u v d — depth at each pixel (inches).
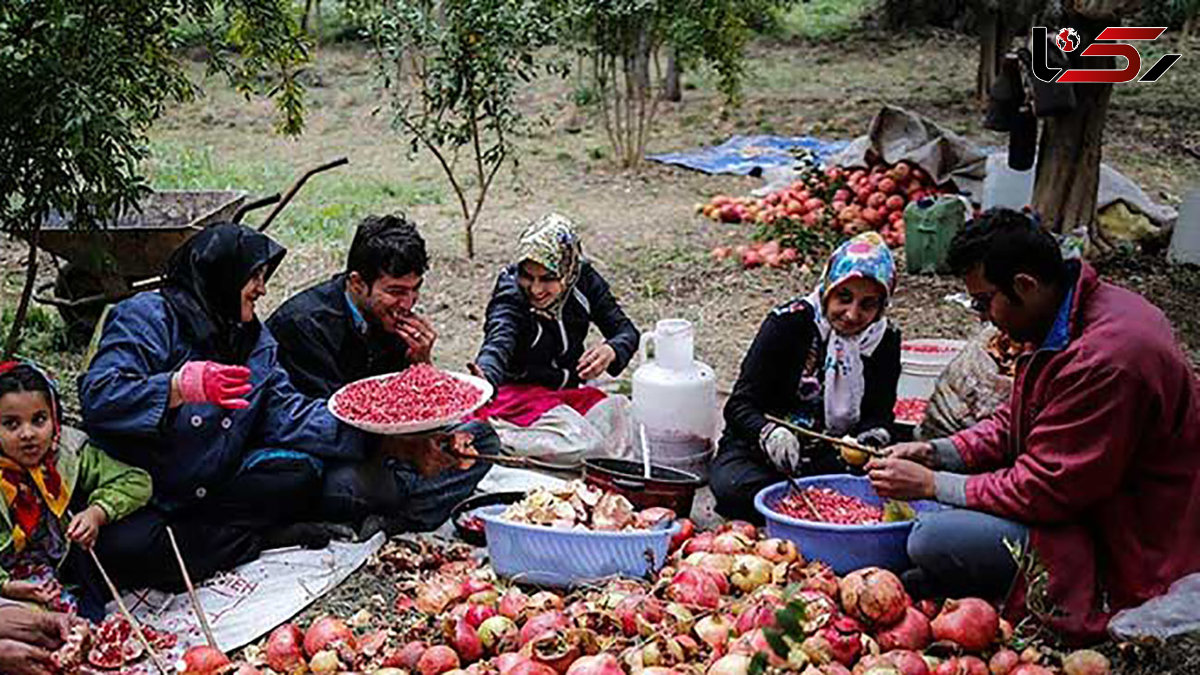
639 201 446.0
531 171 490.6
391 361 201.6
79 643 144.9
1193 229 340.2
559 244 210.1
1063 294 154.6
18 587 151.9
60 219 271.0
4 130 204.7
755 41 820.0
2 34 204.7
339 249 372.8
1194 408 152.9
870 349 192.4
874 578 148.7
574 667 135.2
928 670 140.1
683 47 476.7
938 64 746.2
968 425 183.8
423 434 179.3
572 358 222.4
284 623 165.5
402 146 535.8
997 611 157.6
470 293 338.3
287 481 181.0
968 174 389.4
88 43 207.3
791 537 170.2
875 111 603.2
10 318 303.3
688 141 545.3
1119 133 539.2
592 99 606.9
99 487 165.3
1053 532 154.7
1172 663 148.4
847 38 829.2
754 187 465.1
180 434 172.4
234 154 519.5
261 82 629.0
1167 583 152.1
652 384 211.0
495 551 172.1
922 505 178.7
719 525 197.9
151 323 173.6
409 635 150.8
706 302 331.9
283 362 195.3
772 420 183.8
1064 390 150.8
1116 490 153.1
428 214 424.8
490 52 354.3
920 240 347.3
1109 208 355.6
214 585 174.7
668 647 139.6
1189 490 152.1
